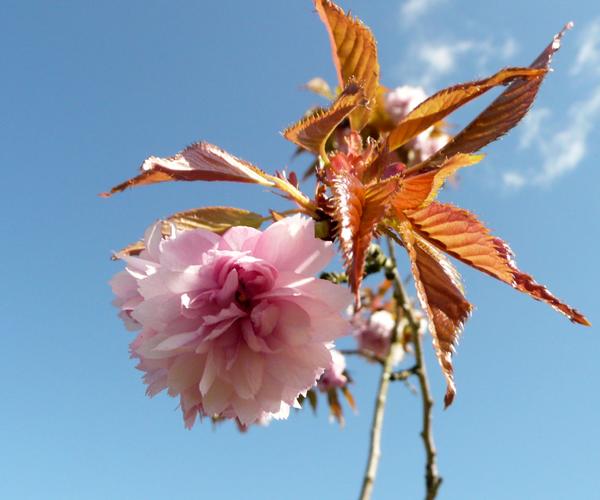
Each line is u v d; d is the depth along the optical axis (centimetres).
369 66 26
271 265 22
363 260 20
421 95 45
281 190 25
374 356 45
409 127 25
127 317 25
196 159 24
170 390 22
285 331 22
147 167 23
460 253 22
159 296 22
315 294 22
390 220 23
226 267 22
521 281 22
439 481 37
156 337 22
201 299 22
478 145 25
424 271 22
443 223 22
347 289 21
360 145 25
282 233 22
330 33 26
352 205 21
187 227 26
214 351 22
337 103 23
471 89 24
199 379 22
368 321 63
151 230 23
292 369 22
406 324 55
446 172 22
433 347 21
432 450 37
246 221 26
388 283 60
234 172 24
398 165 25
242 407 23
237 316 22
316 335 22
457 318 22
